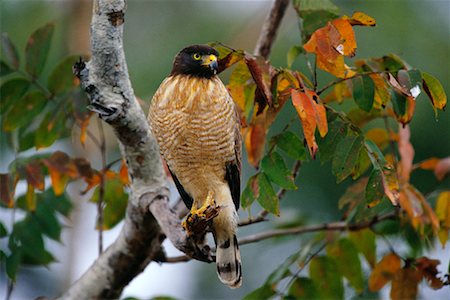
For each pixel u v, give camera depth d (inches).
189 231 370.9
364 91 367.9
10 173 423.8
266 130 387.2
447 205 427.5
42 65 441.1
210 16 673.6
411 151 411.5
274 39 458.3
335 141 361.1
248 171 627.5
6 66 439.5
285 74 363.9
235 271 413.7
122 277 430.0
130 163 407.2
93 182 434.3
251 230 646.5
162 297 428.1
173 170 424.5
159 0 672.4
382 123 557.0
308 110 335.3
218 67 386.6
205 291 673.0
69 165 427.5
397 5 633.0
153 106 413.7
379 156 362.3
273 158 367.2
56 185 432.1
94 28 362.9
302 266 426.9
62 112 445.1
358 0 641.0
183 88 405.4
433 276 423.8
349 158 358.0
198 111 402.3
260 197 364.8
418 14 635.5
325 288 431.8
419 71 358.0
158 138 414.9
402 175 409.7
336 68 355.3
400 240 453.4
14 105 440.5
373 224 439.2
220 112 402.3
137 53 652.1
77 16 646.5
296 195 629.6
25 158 433.1
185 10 675.4
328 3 399.2
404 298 427.5
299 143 365.7
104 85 373.1
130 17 668.1
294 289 424.5
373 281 429.4
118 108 376.2
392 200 349.4
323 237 446.3
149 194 407.2
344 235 443.5
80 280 434.0
